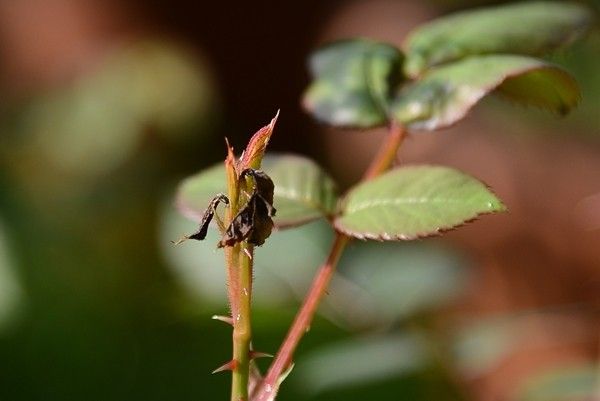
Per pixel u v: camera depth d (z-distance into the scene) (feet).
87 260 2.84
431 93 1.67
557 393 2.13
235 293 1.52
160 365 2.52
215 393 2.50
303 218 1.63
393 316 2.41
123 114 3.44
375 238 1.57
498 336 2.23
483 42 1.73
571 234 3.50
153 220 3.11
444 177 1.58
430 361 2.20
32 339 2.57
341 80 1.73
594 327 2.85
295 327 1.61
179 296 2.67
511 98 1.69
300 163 1.67
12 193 3.03
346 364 2.14
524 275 3.43
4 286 2.67
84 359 2.54
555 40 1.73
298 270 2.62
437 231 1.56
